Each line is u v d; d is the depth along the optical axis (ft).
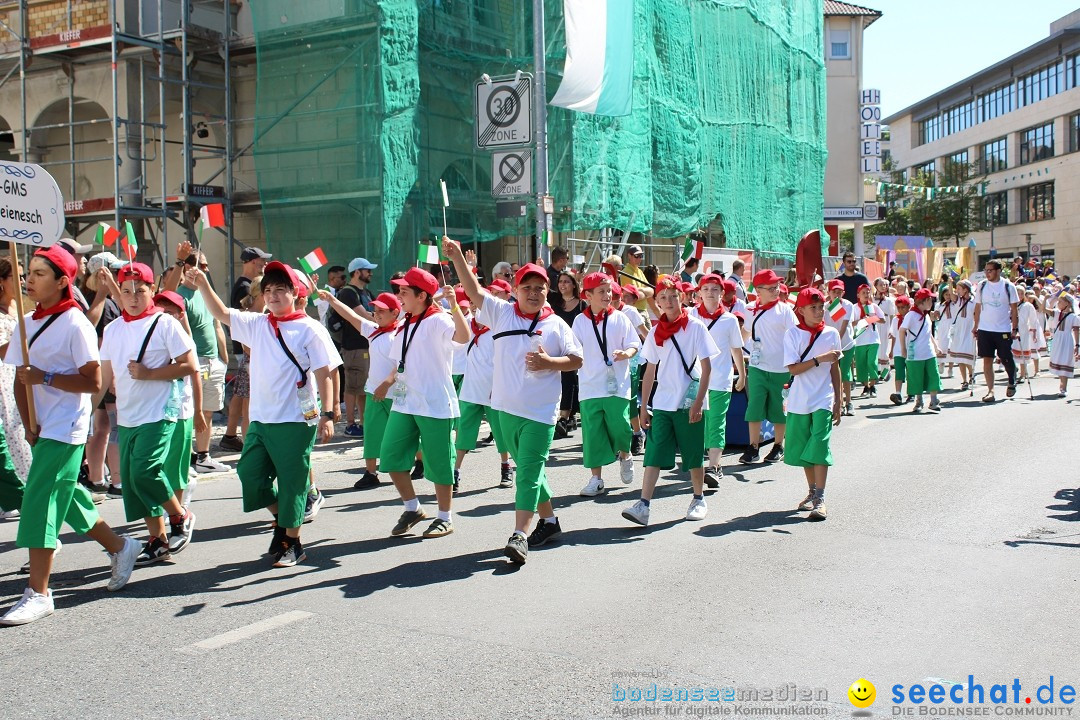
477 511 27.37
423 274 23.63
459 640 16.84
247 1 58.34
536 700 14.34
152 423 21.54
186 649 16.47
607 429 29.07
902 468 33.09
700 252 48.75
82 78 57.98
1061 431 41.11
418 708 14.07
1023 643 16.74
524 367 21.88
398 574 20.93
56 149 63.05
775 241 90.68
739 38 83.97
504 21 59.47
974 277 82.69
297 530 21.83
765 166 88.58
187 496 25.58
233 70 60.54
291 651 16.34
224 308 21.33
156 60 56.08
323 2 51.42
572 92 53.16
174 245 61.98
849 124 128.88
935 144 274.98
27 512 18.10
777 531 24.70
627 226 67.10
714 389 30.12
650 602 18.93
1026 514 26.23
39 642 16.88
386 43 50.26
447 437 24.04
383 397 24.80
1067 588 19.80
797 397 26.30
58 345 18.25
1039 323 66.33
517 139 49.16
